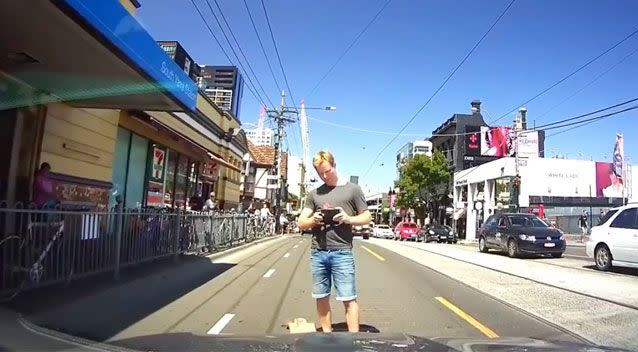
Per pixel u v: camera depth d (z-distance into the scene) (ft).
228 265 48.42
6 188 36.96
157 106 43.68
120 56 29.53
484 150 191.52
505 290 36.55
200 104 86.99
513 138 159.94
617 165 157.89
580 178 161.68
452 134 197.67
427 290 36.22
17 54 31.35
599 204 161.99
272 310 27.68
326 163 19.45
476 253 77.56
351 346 11.07
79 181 45.19
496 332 23.52
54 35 27.91
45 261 27.02
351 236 19.74
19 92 37.01
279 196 148.25
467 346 11.43
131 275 36.86
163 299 29.60
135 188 62.28
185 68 82.94
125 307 26.63
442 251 79.71
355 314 19.21
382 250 78.07
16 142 37.76
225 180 107.34
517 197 144.25
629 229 48.96
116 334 20.90
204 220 57.77
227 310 27.35
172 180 76.69
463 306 30.12
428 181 198.18
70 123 44.09
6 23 26.48
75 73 34.88
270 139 207.92
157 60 34.53
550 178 159.63
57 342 15.49
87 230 31.17
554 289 37.22
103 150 50.49
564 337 22.80
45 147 40.70
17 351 14.02
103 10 26.30
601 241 51.57
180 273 40.75
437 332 23.27
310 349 10.78
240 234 79.41
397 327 24.29
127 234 36.86
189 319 24.82
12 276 24.70
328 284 19.75
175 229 46.88
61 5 23.32
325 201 19.60
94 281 32.73
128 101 42.24
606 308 29.96
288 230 163.02
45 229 27.07
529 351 10.98
